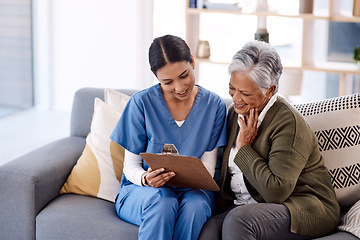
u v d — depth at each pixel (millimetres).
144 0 4703
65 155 2271
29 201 2021
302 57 3727
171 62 1857
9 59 4914
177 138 2027
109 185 2166
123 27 4840
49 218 2006
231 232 1718
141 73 4898
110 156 2193
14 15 4906
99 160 2186
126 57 4918
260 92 1860
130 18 4797
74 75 5102
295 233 1785
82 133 2469
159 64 1868
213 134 2057
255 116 1906
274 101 1939
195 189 1971
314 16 3592
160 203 1849
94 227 1961
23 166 2086
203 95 2062
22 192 2020
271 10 3869
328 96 4008
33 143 4262
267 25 4105
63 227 1990
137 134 2041
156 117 2025
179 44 1879
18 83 5082
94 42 4949
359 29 3816
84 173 2172
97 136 2232
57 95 5238
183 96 1946
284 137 1848
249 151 1891
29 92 5242
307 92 4059
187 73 1895
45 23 4992
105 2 4816
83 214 2000
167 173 1877
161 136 2020
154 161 1849
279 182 1797
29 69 5180
